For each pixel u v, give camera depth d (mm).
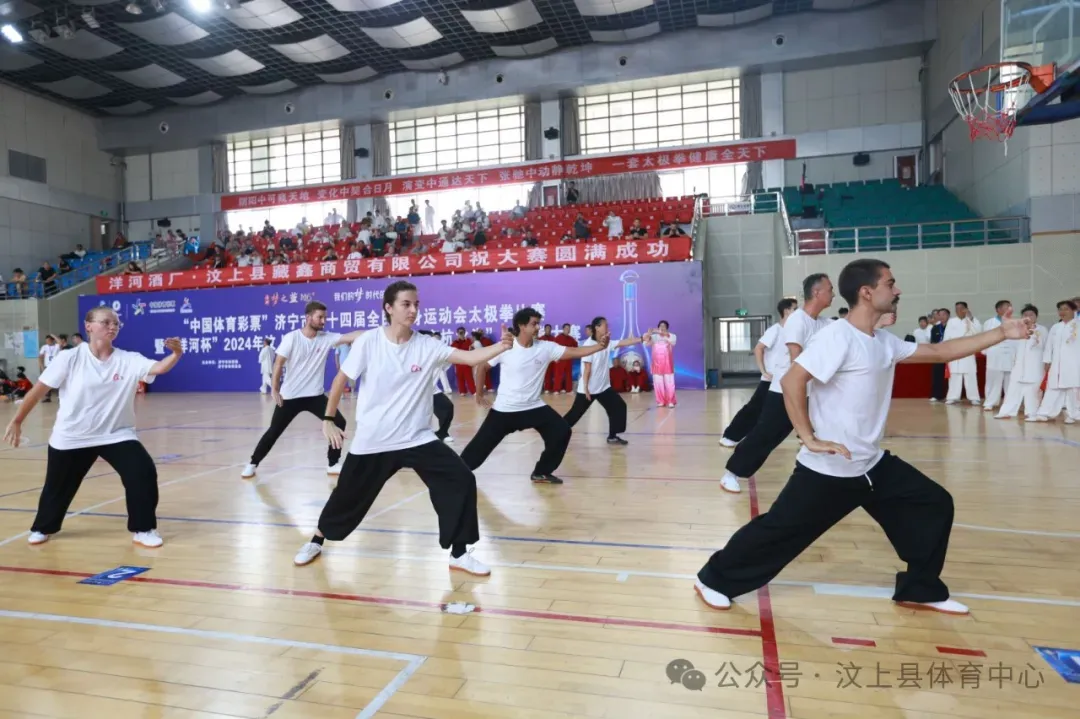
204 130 23578
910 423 8828
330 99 22328
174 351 3965
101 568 3646
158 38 18391
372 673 2418
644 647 2582
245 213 24141
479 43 19750
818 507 2766
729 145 19891
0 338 19203
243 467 6781
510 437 8539
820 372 2609
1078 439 7312
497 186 21750
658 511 4680
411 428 3445
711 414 10539
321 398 6250
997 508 4551
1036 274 13109
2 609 3072
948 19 16969
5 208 21172
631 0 17469
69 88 21656
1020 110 7730
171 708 2201
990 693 2201
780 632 2695
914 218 15922
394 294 3355
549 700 2211
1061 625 2711
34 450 8336
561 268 15484
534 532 4203
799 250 14766
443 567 3574
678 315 14797
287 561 3727
